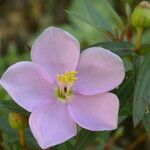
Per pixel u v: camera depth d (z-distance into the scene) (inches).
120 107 9.2
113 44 9.4
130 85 9.2
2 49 21.5
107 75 8.9
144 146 18.1
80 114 9.2
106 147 12.9
